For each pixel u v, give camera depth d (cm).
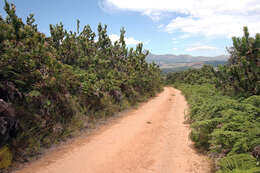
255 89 543
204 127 548
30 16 754
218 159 396
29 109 485
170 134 635
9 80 471
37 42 567
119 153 464
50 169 372
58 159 422
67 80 685
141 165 398
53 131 530
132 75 1500
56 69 584
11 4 570
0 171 345
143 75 1919
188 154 460
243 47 546
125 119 878
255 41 517
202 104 816
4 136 377
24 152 411
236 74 582
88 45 1207
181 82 4447
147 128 713
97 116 821
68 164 397
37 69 545
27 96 475
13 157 387
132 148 500
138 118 902
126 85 1371
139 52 1930
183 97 1953
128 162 412
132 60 1681
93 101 854
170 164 404
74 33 1162
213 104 639
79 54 1082
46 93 563
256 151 326
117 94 1151
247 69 550
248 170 270
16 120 425
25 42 523
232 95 652
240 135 371
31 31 562
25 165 382
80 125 662
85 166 390
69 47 998
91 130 673
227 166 327
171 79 5862
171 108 1209
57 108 598
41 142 483
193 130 587
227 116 479
